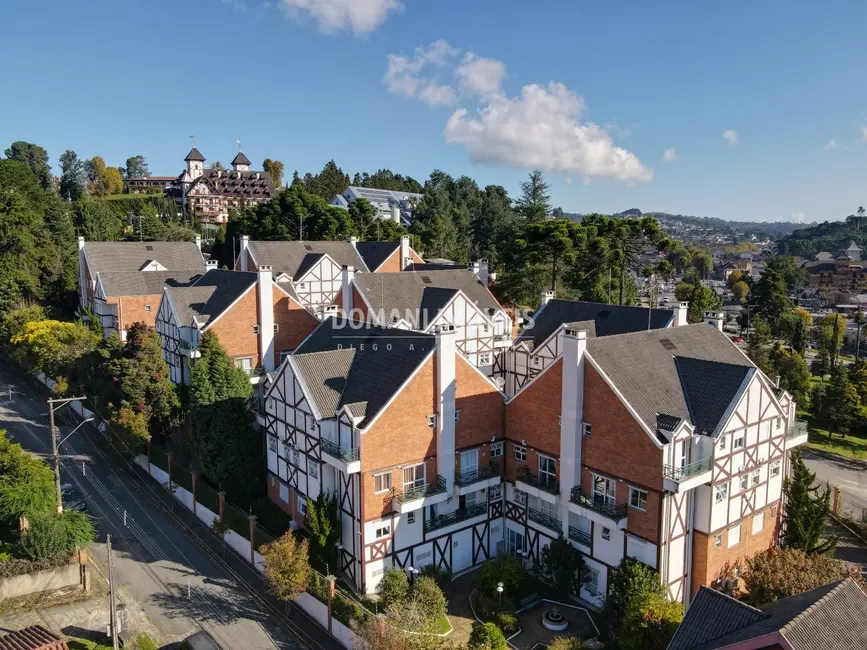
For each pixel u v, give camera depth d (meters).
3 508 33.12
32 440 49.53
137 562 34.22
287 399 34.91
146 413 46.38
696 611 21.58
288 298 52.38
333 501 32.38
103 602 30.70
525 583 32.47
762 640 18.12
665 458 27.36
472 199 141.62
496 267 106.81
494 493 35.53
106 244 75.44
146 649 27.06
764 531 32.75
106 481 43.34
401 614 27.19
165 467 42.31
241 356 50.78
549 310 52.38
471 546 34.78
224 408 38.44
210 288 55.97
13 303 76.06
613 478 29.58
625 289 85.50
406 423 31.41
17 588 30.62
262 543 33.41
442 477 32.97
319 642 28.17
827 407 60.50
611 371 30.23
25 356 63.41
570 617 30.11
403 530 31.91
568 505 31.14
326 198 159.50
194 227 137.25
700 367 31.70
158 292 67.12
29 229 87.19
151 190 185.50
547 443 32.88
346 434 30.92
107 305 67.12
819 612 19.12
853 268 174.88
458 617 30.22
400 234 104.31
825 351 80.12
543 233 77.25
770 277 103.56
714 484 28.58
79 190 160.38
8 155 165.50
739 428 29.36
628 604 26.75
